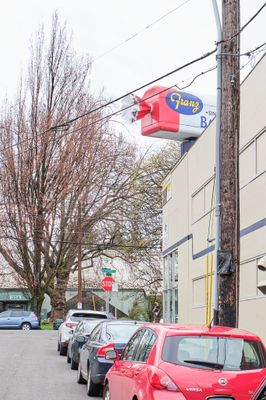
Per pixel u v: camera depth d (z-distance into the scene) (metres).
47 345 26.11
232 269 10.53
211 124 19.83
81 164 39.97
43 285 42.28
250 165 15.91
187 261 23.02
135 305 51.53
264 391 6.55
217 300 10.58
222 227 10.73
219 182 11.12
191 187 22.62
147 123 27.14
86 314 21.44
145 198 45.75
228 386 6.66
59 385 13.84
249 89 16.00
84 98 40.84
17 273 42.69
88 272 50.72
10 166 39.81
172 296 26.28
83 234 41.81
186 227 23.31
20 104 40.75
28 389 13.12
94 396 12.19
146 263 44.91
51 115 39.97
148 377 6.83
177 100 26.78
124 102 27.42
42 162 39.91
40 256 41.34
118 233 42.69
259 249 14.88
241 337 7.20
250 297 15.51
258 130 15.23
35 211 39.91
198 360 6.86
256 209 15.23
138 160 46.38
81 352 14.00
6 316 42.47
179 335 7.11
